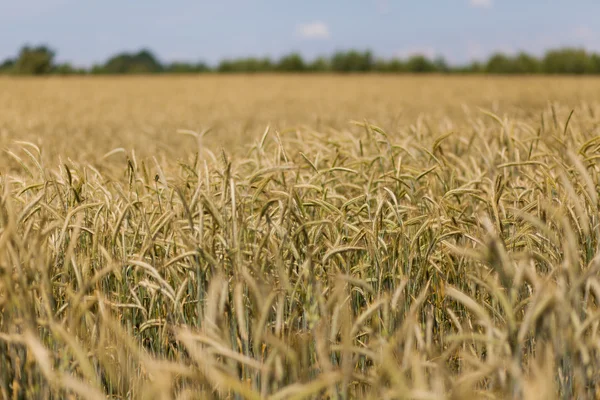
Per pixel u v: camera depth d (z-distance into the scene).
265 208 1.96
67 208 2.33
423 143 4.08
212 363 1.40
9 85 24.80
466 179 3.29
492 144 3.95
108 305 2.03
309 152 3.71
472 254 1.72
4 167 4.39
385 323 1.82
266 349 1.98
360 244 2.38
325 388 1.80
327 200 2.77
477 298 2.31
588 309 1.75
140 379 2.04
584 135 3.91
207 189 2.13
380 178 2.74
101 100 16.92
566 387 1.78
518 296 2.14
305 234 2.02
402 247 2.28
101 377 1.96
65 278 2.10
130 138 7.59
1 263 1.61
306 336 1.80
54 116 11.07
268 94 19.78
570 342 1.62
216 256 2.09
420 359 1.59
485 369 1.41
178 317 2.07
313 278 1.93
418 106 13.95
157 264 2.20
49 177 2.61
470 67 41.59
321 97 18.02
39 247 1.77
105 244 2.28
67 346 1.72
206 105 15.11
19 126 8.25
